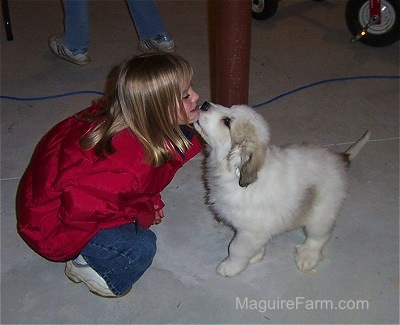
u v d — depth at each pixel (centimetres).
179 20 480
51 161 202
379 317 226
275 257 254
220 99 268
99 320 225
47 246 212
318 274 245
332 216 230
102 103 224
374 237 262
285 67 408
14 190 288
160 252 256
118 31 461
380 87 381
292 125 342
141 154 193
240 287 239
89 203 190
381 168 304
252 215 217
